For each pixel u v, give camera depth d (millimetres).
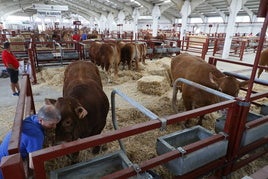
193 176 2062
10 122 3648
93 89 2461
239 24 27312
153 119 1594
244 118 2053
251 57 12648
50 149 1212
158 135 3268
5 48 4660
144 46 8562
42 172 1218
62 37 14648
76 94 2184
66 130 1772
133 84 6195
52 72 6652
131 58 7562
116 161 1861
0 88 5602
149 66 8516
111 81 6254
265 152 2740
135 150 2850
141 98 4992
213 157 2027
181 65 4070
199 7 25250
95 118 2279
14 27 39156
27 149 1714
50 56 7855
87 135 2225
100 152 2797
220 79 2852
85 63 3449
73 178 1694
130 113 3879
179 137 2348
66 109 1759
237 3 11250
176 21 34281
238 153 2283
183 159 1797
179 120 1641
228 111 2035
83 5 32281
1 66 7090
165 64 7387
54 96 5082
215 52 12250
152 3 18531
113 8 27375
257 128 2264
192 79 3350
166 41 12727
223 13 25578
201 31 32000
